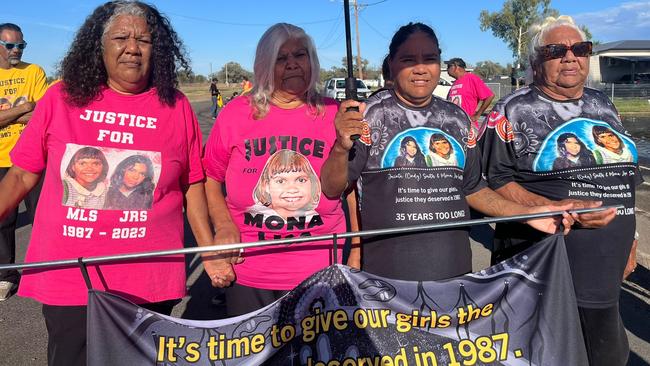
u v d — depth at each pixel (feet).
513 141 8.18
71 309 6.90
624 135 8.07
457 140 8.02
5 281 14.58
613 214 7.15
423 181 7.75
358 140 7.79
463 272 7.91
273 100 8.01
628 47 144.66
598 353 7.98
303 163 7.89
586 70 7.93
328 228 8.15
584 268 7.74
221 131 8.02
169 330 6.66
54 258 6.92
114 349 6.50
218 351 6.70
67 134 6.93
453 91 24.25
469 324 6.90
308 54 7.86
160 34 7.28
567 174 7.88
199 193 8.27
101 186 6.98
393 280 6.91
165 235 7.43
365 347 6.81
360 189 8.07
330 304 6.84
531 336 6.88
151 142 7.22
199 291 14.98
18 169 7.12
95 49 6.97
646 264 15.10
